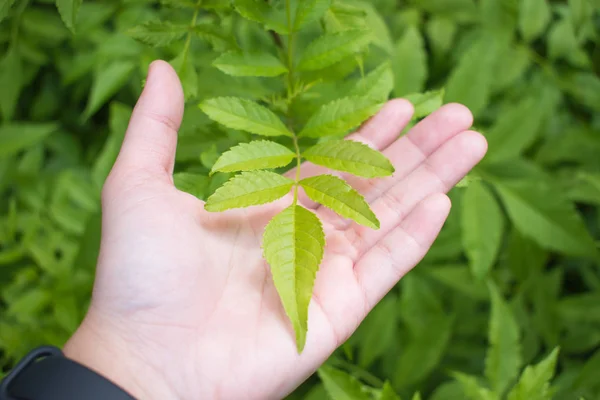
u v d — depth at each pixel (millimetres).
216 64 412
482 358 555
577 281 620
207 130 433
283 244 367
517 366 440
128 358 387
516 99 564
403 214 429
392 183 436
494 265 564
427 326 501
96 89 506
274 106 435
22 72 598
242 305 397
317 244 365
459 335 555
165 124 409
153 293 389
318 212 430
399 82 478
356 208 369
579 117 602
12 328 496
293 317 359
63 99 680
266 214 420
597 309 528
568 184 535
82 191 553
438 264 543
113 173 404
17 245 527
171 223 395
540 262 525
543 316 532
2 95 507
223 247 406
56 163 656
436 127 438
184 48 423
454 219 521
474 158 430
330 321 393
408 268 409
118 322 393
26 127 560
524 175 493
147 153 406
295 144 403
